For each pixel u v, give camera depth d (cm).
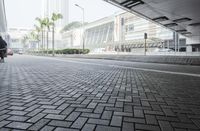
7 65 1448
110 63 1861
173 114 330
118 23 7744
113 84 632
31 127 267
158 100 425
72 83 643
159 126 276
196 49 5141
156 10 1911
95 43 9244
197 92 512
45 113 328
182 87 586
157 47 5900
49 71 1023
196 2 1595
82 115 319
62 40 13312
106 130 258
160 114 329
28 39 10838
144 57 2270
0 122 285
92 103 394
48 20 5869
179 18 2367
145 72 1025
